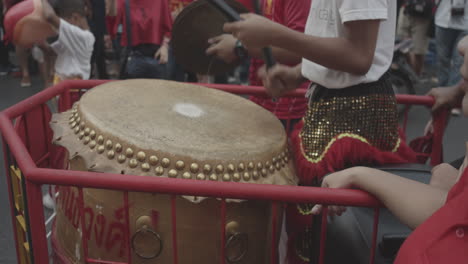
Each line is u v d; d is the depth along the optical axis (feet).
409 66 22.57
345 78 5.37
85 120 5.32
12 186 5.37
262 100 8.48
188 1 15.49
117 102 5.83
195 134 5.28
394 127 5.67
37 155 6.38
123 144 4.92
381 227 4.69
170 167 4.82
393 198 3.76
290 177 5.41
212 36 6.45
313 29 5.44
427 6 21.66
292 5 7.25
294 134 6.25
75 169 5.22
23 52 19.95
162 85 6.79
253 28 4.70
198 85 7.06
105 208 4.93
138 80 6.85
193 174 4.82
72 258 5.51
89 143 5.13
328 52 4.66
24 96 19.36
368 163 5.57
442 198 3.66
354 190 3.93
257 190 3.90
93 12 18.35
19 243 5.56
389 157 5.61
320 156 5.50
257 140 5.42
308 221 5.95
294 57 6.68
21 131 5.98
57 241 5.91
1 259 8.80
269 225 5.04
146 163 4.83
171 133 5.18
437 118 7.01
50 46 11.51
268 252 5.17
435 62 25.91
